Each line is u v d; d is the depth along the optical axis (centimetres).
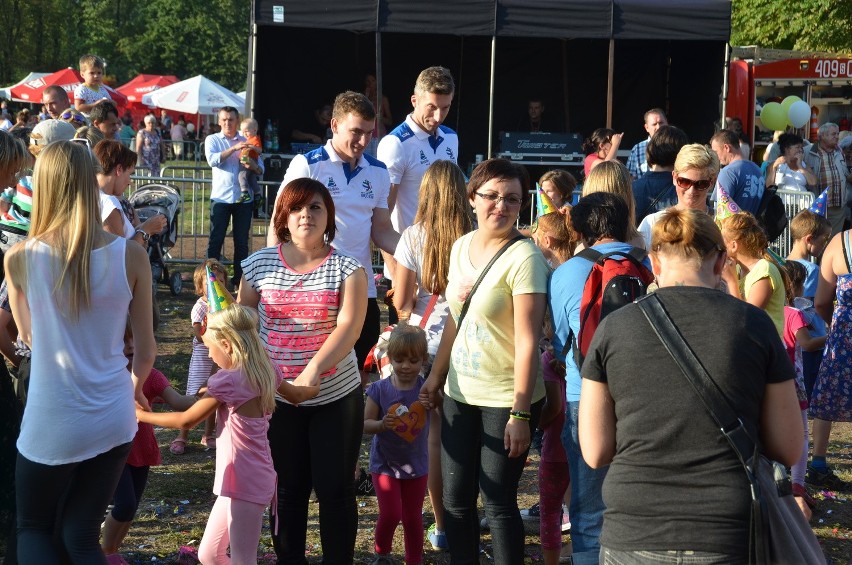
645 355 274
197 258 1281
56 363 339
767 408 272
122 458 355
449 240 465
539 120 1709
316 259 415
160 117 4166
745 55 1858
